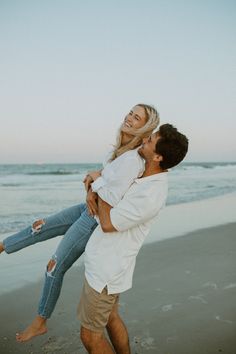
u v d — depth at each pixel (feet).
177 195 42.19
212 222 25.08
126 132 8.04
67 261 8.14
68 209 8.88
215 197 40.11
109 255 6.94
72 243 8.06
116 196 6.81
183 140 6.73
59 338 9.40
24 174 81.41
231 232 21.94
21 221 25.95
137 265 15.17
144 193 6.64
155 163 6.93
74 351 8.84
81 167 107.14
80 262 15.60
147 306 11.17
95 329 7.14
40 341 9.25
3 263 15.28
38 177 72.79
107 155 8.39
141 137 7.98
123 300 11.61
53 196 40.93
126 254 6.99
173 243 19.01
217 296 11.89
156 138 6.78
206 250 17.70
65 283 13.16
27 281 13.30
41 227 8.66
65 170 99.81
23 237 8.70
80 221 8.18
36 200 37.47
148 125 7.93
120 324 8.21
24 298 11.85
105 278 6.88
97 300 6.95
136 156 6.93
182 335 9.45
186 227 23.22
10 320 10.37
